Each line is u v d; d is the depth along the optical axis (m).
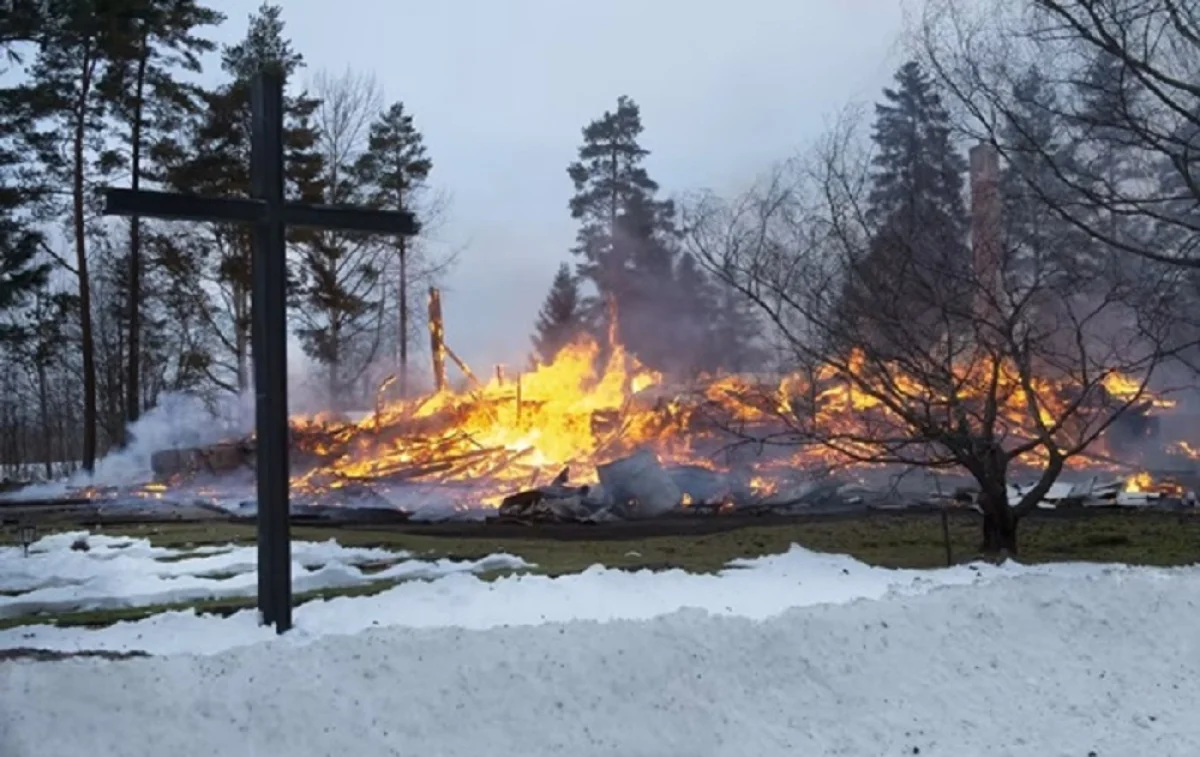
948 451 11.54
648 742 5.56
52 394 52.47
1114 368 10.85
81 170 30.38
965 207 11.28
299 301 34.50
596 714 5.68
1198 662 6.79
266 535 7.00
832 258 10.95
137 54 29.75
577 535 12.68
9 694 5.26
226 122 31.45
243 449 22.92
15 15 24.39
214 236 34.88
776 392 17.56
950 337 10.12
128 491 22.38
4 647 6.52
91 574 9.91
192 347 39.66
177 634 6.86
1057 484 16.59
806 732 5.82
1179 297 11.45
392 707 5.54
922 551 10.64
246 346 36.12
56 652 6.31
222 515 16.62
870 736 5.84
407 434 23.30
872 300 10.31
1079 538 11.41
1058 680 6.52
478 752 5.35
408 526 14.02
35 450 53.97
